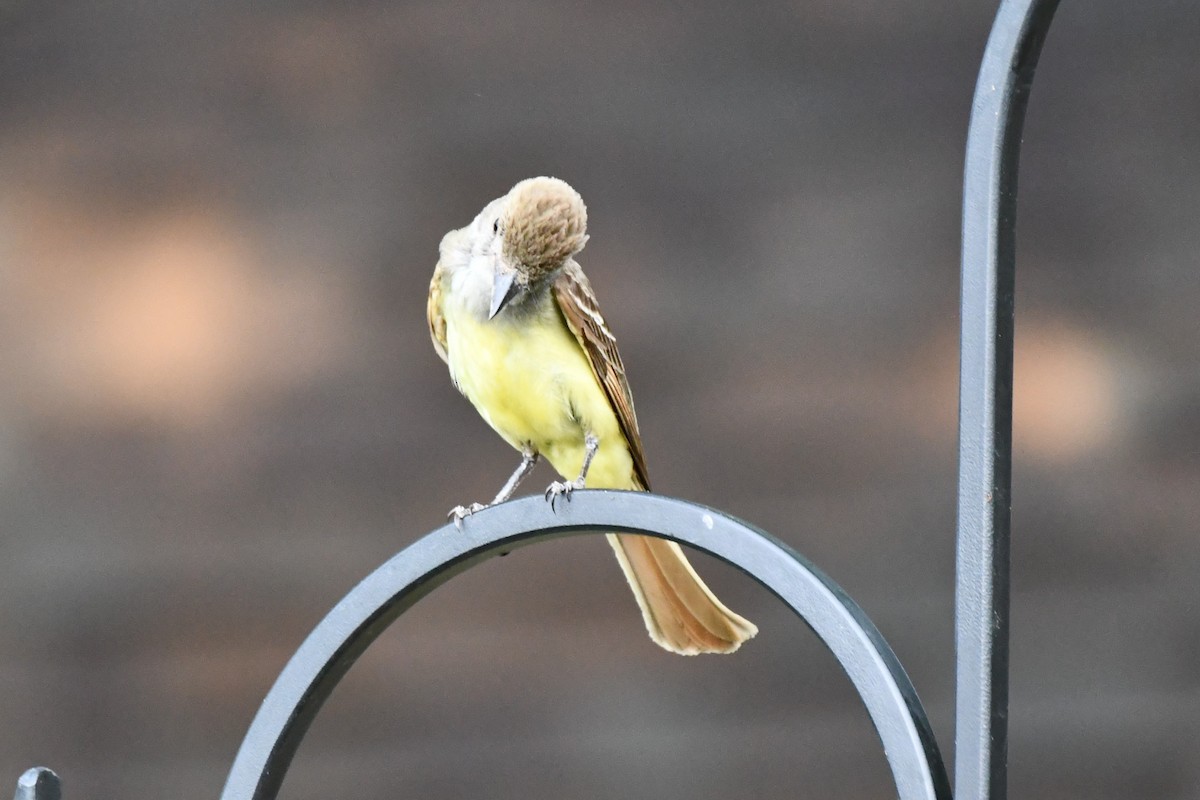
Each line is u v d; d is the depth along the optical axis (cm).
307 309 893
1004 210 308
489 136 884
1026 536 831
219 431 895
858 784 844
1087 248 830
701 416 852
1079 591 826
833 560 834
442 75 891
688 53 877
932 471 840
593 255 866
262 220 898
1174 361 820
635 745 862
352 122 896
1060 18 841
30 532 897
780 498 843
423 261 884
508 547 374
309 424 890
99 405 900
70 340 904
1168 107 827
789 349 855
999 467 301
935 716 816
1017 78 309
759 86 870
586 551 888
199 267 898
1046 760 816
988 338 304
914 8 862
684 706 866
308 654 380
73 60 912
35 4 917
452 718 876
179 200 902
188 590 888
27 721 880
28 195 908
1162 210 825
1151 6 835
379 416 887
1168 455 821
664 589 517
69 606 893
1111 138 831
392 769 866
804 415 849
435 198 885
